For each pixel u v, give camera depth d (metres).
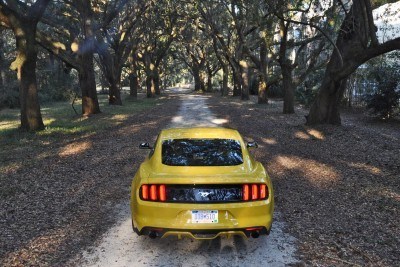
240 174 4.45
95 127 17.62
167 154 4.93
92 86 24.23
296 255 4.58
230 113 24.06
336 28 14.88
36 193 7.29
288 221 5.68
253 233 4.39
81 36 31.39
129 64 43.38
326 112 15.70
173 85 151.50
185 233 4.23
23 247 4.85
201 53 71.00
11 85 36.25
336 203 6.49
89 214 6.12
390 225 5.43
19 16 15.25
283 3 14.59
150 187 4.32
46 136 14.91
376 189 7.22
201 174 4.41
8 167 9.50
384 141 12.27
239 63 38.38
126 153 11.38
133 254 4.65
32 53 15.77
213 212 4.23
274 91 43.66
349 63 13.09
